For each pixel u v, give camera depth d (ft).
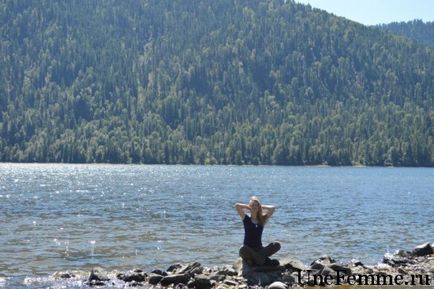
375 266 86.43
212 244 110.63
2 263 87.61
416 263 89.71
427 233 131.13
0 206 185.68
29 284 72.54
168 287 71.92
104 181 388.37
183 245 108.99
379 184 387.75
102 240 113.29
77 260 91.66
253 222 79.41
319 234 126.21
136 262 91.30
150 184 355.15
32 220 147.02
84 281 74.49
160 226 138.21
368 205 207.82
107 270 83.97
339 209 189.88
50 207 185.78
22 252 97.76
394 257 93.66
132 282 74.08
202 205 202.08
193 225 140.97
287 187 335.47
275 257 97.04
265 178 469.16
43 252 98.27
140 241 112.98
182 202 215.51
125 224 141.38
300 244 111.75
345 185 368.48
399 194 279.08
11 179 402.72
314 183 391.65
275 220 153.79
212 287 71.51
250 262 79.00
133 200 223.30
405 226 143.74
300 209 188.85
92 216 159.84
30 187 305.53
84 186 322.96
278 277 75.82
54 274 78.18
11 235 117.91
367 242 115.85
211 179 437.58
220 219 155.53
